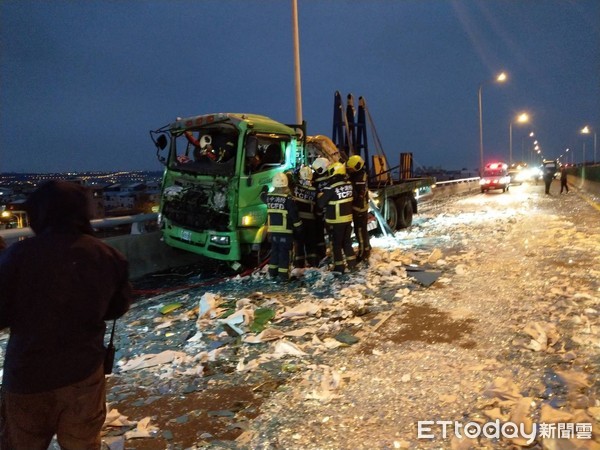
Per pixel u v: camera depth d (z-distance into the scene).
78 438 2.45
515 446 3.29
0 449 2.43
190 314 6.72
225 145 8.66
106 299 2.46
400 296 7.01
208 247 8.59
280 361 4.95
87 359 2.40
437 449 3.32
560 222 14.34
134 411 4.07
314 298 7.18
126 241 9.35
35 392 2.29
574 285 7.05
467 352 4.88
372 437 3.49
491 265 8.76
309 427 3.67
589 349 4.75
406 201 14.99
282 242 8.25
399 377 4.41
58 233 2.40
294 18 14.01
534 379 4.20
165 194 9.05
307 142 10.77
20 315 2.29
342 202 8.38
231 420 3.85
